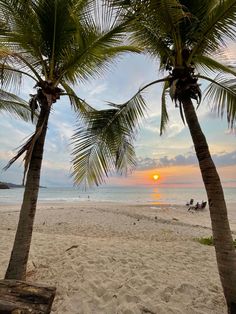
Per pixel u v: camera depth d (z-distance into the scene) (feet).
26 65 12.90
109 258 17.20
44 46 12.76
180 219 54.80
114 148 14.07
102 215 52.31
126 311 10.64
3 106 20.93
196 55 11.85
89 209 64.44
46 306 5.55
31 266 16.37
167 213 63.36
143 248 21.04
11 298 5.57
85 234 32.94
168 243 24.29
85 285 12.89
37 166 12.14
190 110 10.95
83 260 16.61
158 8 9.84
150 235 33.37
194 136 10.66
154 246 22.24
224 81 11.88
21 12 11.69
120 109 13.88
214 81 11.91
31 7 11.80
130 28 12.03
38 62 13.66
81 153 13.33
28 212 11.82
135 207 75.51
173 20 10.34
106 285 12.91
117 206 79.30
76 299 11.60
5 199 128.06
